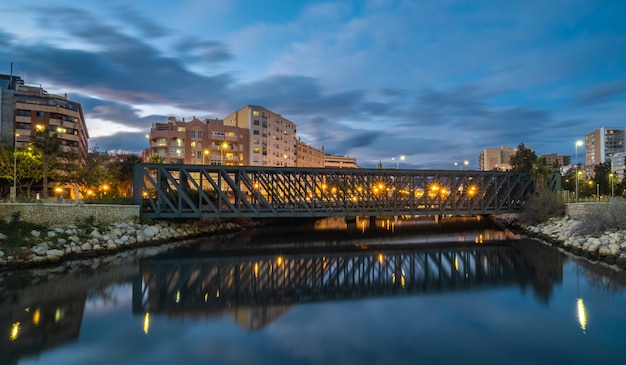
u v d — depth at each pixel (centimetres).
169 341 1975
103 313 2394
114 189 8219
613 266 3581
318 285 3153
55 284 3008
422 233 6862
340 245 5381
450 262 4119
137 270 3591
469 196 6494
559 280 3145
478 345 1914
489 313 2405
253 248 5003
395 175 6003
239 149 11681
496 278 3328
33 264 3403
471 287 3047
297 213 5478
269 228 7719
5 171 6906
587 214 4912
